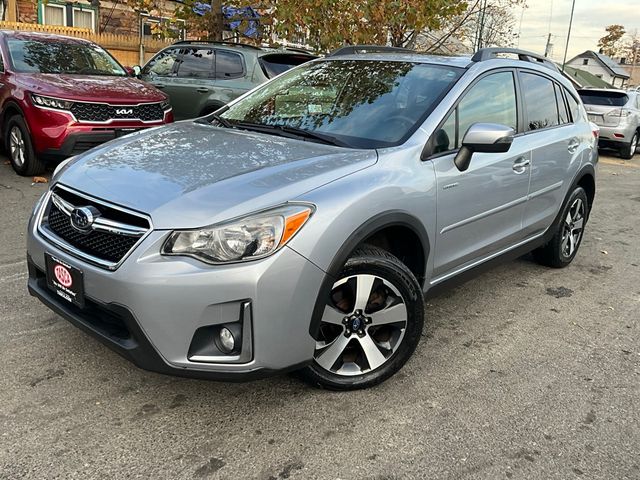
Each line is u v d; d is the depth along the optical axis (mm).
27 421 2750
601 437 2889
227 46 9117
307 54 9414
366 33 10672
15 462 2482
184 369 2568
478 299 4578
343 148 3289
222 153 3152
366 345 3094
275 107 4004
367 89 3844
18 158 7293
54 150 6891
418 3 10664
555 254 5191
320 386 3061
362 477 2521
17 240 5145
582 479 2588
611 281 5191
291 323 2656
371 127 3500
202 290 2490
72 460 2518
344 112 3697
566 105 4984
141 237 2561
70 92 6934
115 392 3020
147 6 11586
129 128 7238
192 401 2986
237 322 2566
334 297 2928
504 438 2836
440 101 3555
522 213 4297
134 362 2621
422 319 3232
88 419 2797
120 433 2711
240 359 2600
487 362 3574
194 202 2602
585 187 5391
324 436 2770
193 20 11188
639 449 2814
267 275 2541
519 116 4258
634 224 7492
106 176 2934
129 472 2473
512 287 4879
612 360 3699
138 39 16688
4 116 7441
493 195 3838
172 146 3311
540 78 4621
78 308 2857
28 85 7051
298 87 4152
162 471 2490
